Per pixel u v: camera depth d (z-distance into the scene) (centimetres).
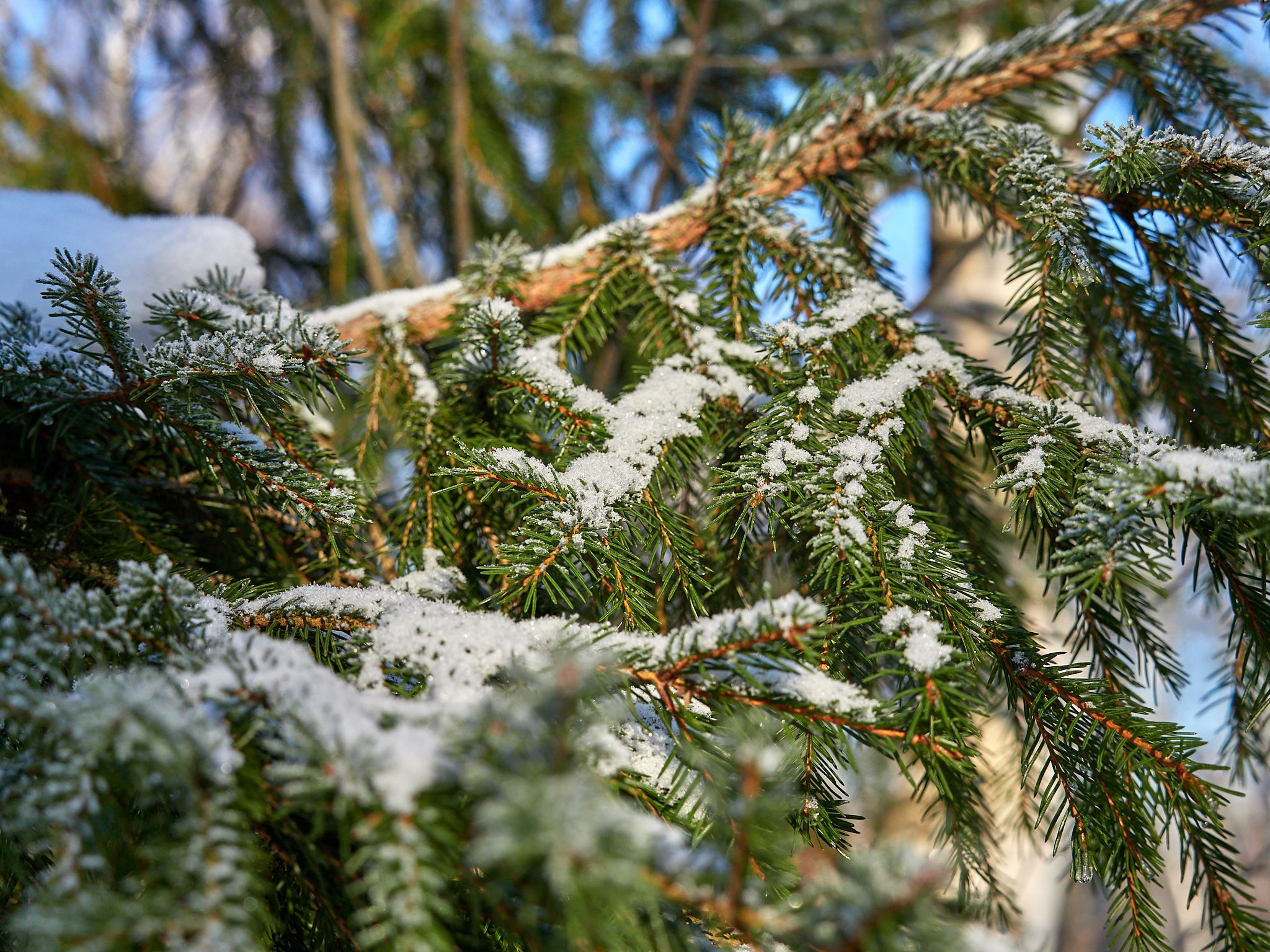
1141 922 55
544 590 61
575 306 73
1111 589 53
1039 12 163
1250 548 56
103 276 56
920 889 41
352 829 44
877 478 58
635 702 54
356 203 152
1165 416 75
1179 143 62
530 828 37
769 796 45
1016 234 76
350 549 67
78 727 44
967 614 56
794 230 73
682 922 47
